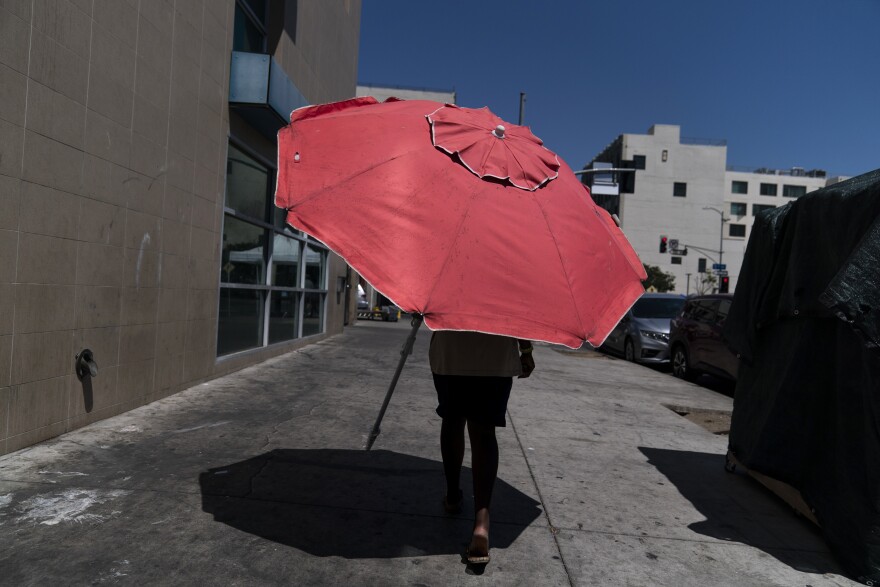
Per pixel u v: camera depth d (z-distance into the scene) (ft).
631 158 262.67
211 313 23.39
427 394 23.27
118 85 16.06
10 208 12.27
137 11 16.87
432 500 11.97
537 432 18.53
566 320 7.85
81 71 14.38
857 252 9.07
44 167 13.24
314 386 23.77
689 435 19.58
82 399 15.26
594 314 8.34
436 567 9.23
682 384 33.14
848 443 10.28
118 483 11.75
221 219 23.77
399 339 49.55
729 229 282.97
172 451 14.02
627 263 9.80
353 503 11.55
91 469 12.39
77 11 14.14
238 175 26.37
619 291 9.13
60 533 9.45
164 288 19.34
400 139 8.79
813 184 286.25
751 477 14.97
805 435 11.73
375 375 27.61
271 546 9.52
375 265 7.54
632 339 44.65
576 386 29.14
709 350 32.01
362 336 50.62
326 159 8.68
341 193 8.19
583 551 10.13
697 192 264.11
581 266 8.57
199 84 21.15
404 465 14.10
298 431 16.56
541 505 12.15
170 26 18.86
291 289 35.78
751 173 285.64
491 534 10.58
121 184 16.44
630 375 35.68
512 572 9.23
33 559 8.59
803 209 12.44
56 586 7.91
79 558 8.70
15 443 12.96
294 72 33.14
